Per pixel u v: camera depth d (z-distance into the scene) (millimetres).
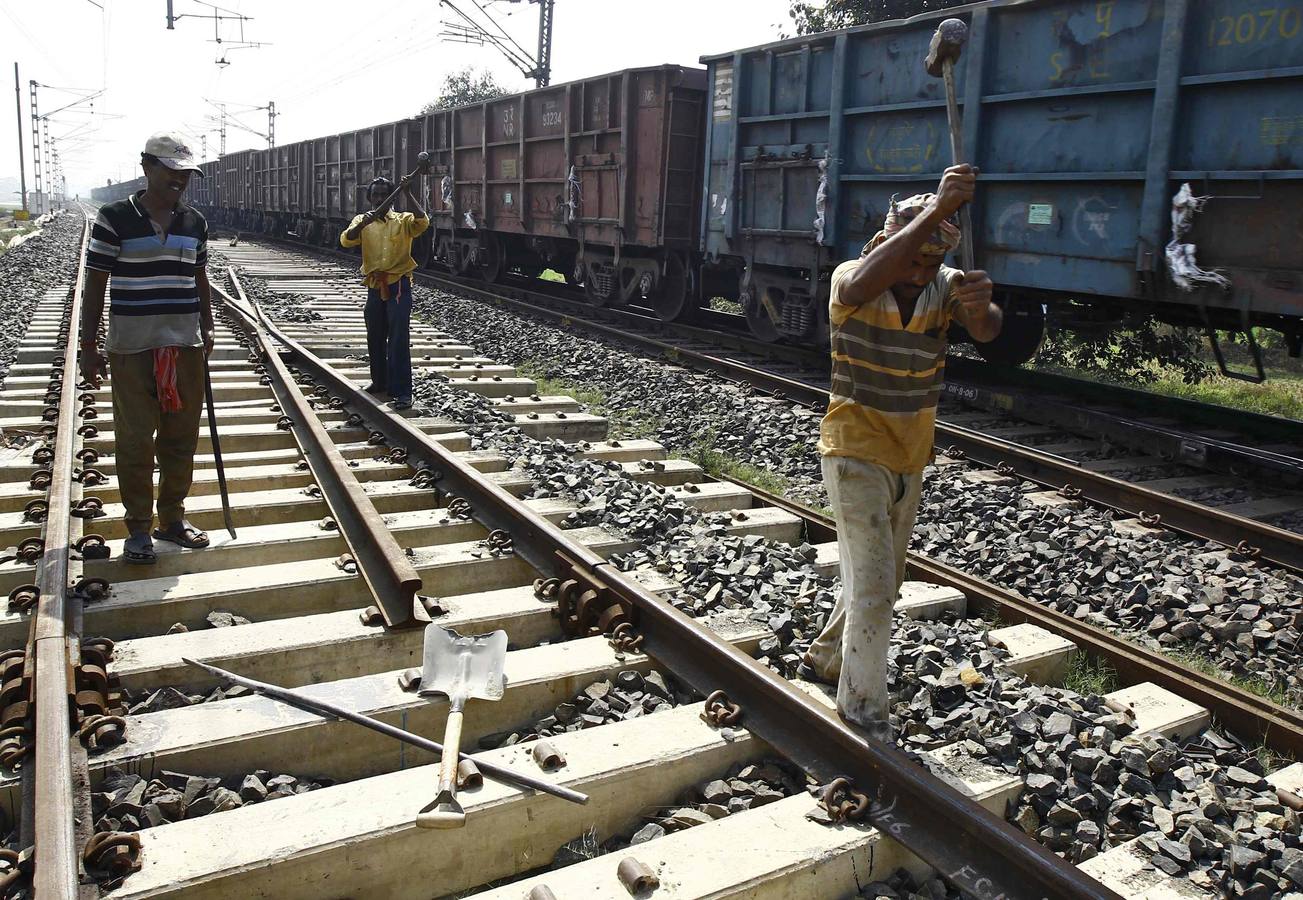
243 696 3443
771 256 11438
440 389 8812
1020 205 8414
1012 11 8250
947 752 3143
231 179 49219
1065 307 9078
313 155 31516
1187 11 6871
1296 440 7785
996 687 3551
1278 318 7605
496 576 4684
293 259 27562
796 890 2564
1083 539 5574
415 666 3840
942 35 2680
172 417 4543
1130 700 3645
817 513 5738
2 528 4723
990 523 5926
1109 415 8266
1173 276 7137
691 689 3551
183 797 2789
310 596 4293
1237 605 4762
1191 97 7008
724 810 2891
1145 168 7352
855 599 3016
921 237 2680
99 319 4242
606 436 8070
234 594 4137
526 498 5793
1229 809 2967
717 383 9977
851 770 2932
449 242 21672
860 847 2664
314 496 5559
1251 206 6684
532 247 18781
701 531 5164
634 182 14188
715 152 12305
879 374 2918
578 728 3355
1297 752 3371
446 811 2553
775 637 3922
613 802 2932
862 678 3018
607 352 11758
